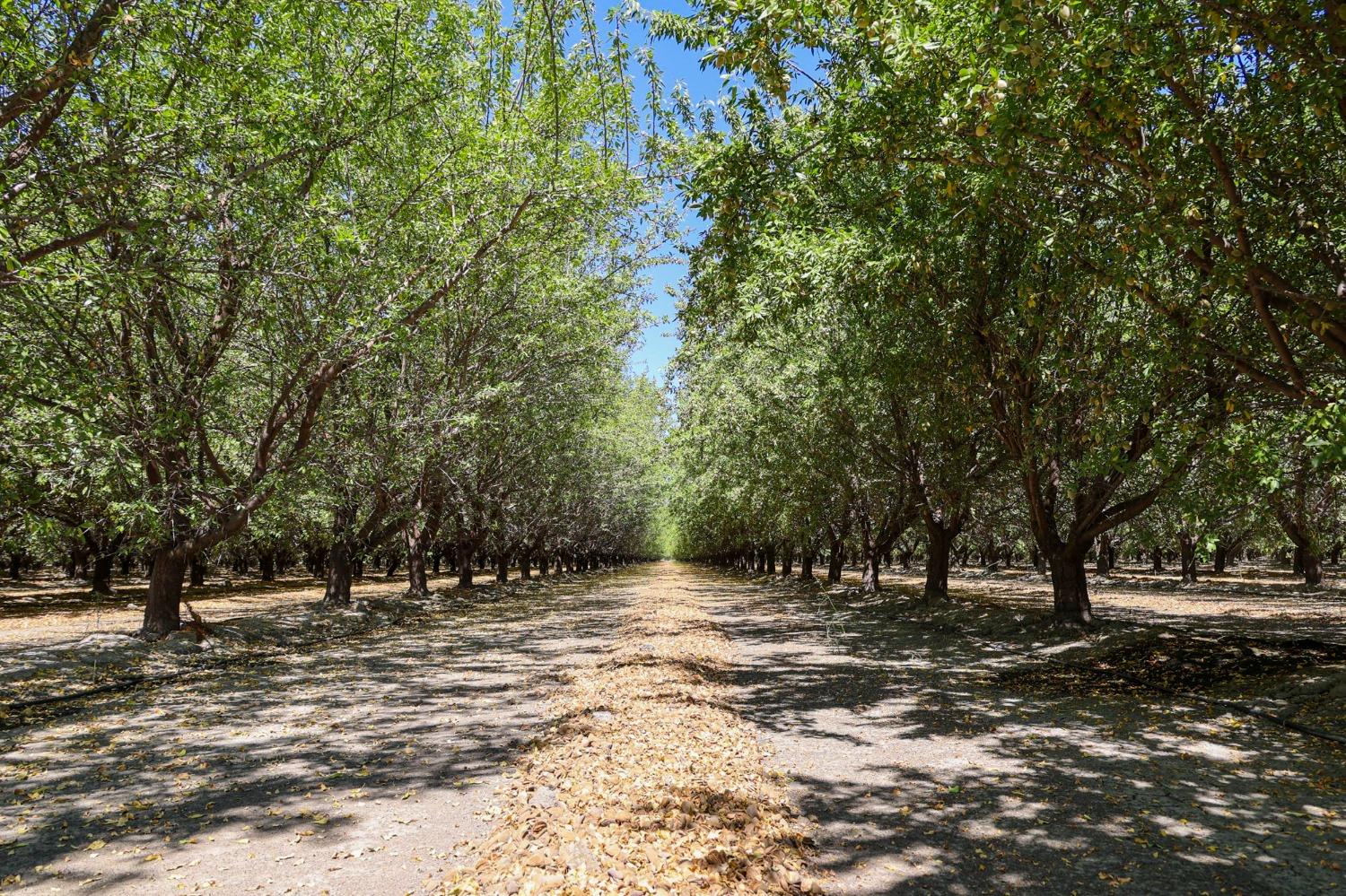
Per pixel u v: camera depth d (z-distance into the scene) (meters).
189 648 15.51
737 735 9.21
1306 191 8.34
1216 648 13.34
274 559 49.34
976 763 8.09
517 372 24.77
